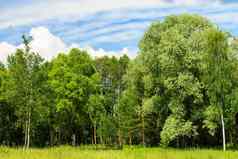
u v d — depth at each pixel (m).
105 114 69.69
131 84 60.00
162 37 53.22
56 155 30.02
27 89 49.53
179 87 50.16
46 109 52.78
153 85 54.34
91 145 67.88
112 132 70.88
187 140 59.09
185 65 50.59
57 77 62.28
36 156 29.22
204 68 48.66
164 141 51.38
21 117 53.06
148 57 54.12
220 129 55.66
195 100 50.66
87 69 65.31
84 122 67.25
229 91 48.97
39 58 50.38
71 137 77.12
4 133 70.94
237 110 49.06
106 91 83.75
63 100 60.81
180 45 50.59
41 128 73.00
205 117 52.00
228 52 48.53
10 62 58.72
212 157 30.38
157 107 55.25
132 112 68.12
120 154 31.95
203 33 51.22
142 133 67.25
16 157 28.72
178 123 50.91
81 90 61.66
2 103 66.50
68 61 63.62
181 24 54.75
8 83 51.28
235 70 48.81
